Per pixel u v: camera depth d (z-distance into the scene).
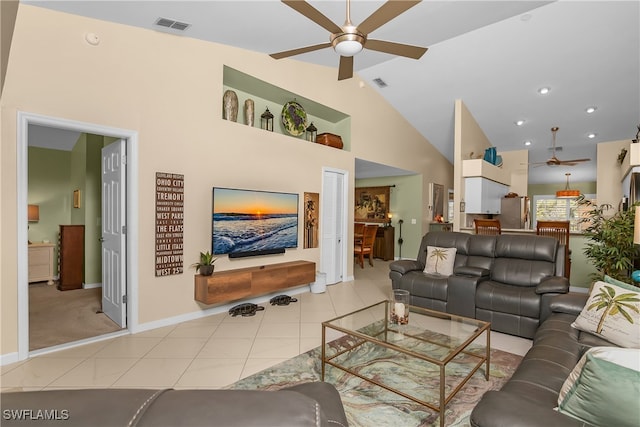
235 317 3.60
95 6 2.58
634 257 3.34
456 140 5.85
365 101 5.78
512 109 5.93
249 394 0.52
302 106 4.99
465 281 3.41
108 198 3.39
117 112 2.93
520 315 3.07
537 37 4.12
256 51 4.01
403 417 1.89
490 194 6.21
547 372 1.56
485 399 1.21
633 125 5.96
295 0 1.81
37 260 4.79
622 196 6.66
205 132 3.58
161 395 0.51
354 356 2.69
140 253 3.11
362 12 2.96
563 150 7.68
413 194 7.95
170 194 3.30
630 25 3.73
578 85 4.96
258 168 4.12
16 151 2.43
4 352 2.43
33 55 2.49
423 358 1.84
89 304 3.86
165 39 3.25
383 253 8.16
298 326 3.35
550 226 4.71
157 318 3.24
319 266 4.98
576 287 4.70
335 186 5.30
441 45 4.52
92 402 0.47
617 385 0.93
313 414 0.50
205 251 3.61
